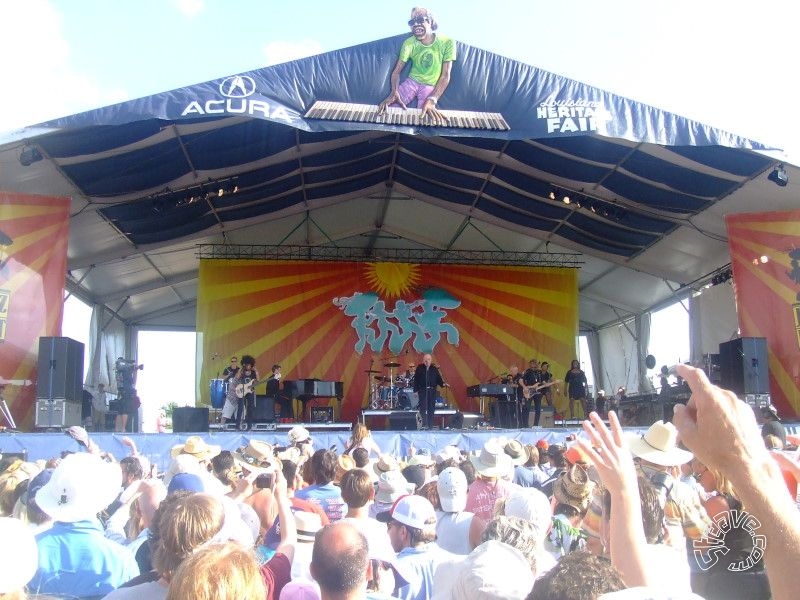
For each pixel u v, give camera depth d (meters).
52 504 2.94
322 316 18.36
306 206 17.03
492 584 2.16
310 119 10.98
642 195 14.07
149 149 12.35
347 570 2.10
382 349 18.41
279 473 2.85
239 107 10.66
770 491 1.09
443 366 18.47
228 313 17.91
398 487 4.37
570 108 11.15
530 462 6.50
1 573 1.81
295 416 17.69
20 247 12.03
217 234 17.59
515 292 18.97
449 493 3.99
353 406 18.00
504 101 11.23
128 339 22.00
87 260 16.27
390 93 11.17
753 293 13.37
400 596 3.12
